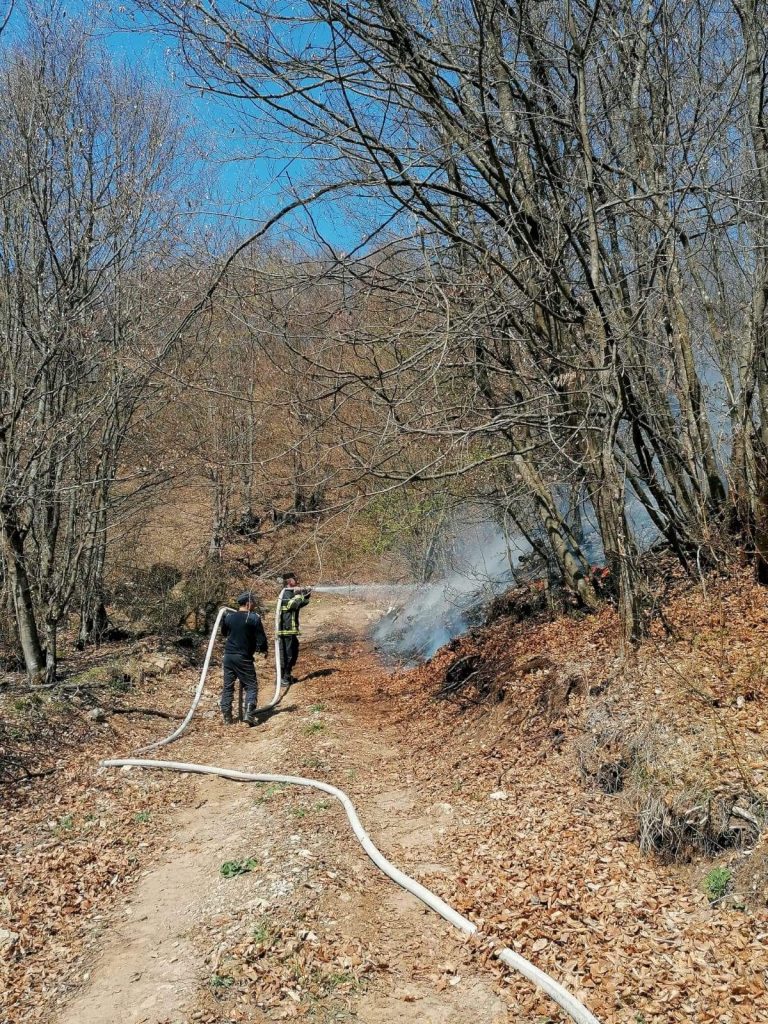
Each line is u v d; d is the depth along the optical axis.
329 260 7.18
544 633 10.29
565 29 8.34
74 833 7.41
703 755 6.13
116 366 12.73
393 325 8.02
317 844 6.60
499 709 8.91
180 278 11.05
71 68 11.91
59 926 5.95
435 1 7.60
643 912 5.11
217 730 10.72
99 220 12.41
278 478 8.95
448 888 5.84
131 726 10.52
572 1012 4.33
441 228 7.86
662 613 8.41
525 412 8.32
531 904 5.41
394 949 5.20
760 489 8.71
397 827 7.08
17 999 5.10
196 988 4.87
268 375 8.45
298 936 5.24
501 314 7.80
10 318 11.14
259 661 15.33
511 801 7.00
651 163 8.73
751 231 8.91
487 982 4.76
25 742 9.29
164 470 14.57
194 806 8.13
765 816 5.31
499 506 11.45
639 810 6.07
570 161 9.14
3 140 11.31
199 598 18.03
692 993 4.35
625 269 9.21
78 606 15.62
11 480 10.55
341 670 14.54
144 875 6.66
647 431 8.48
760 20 8.45
